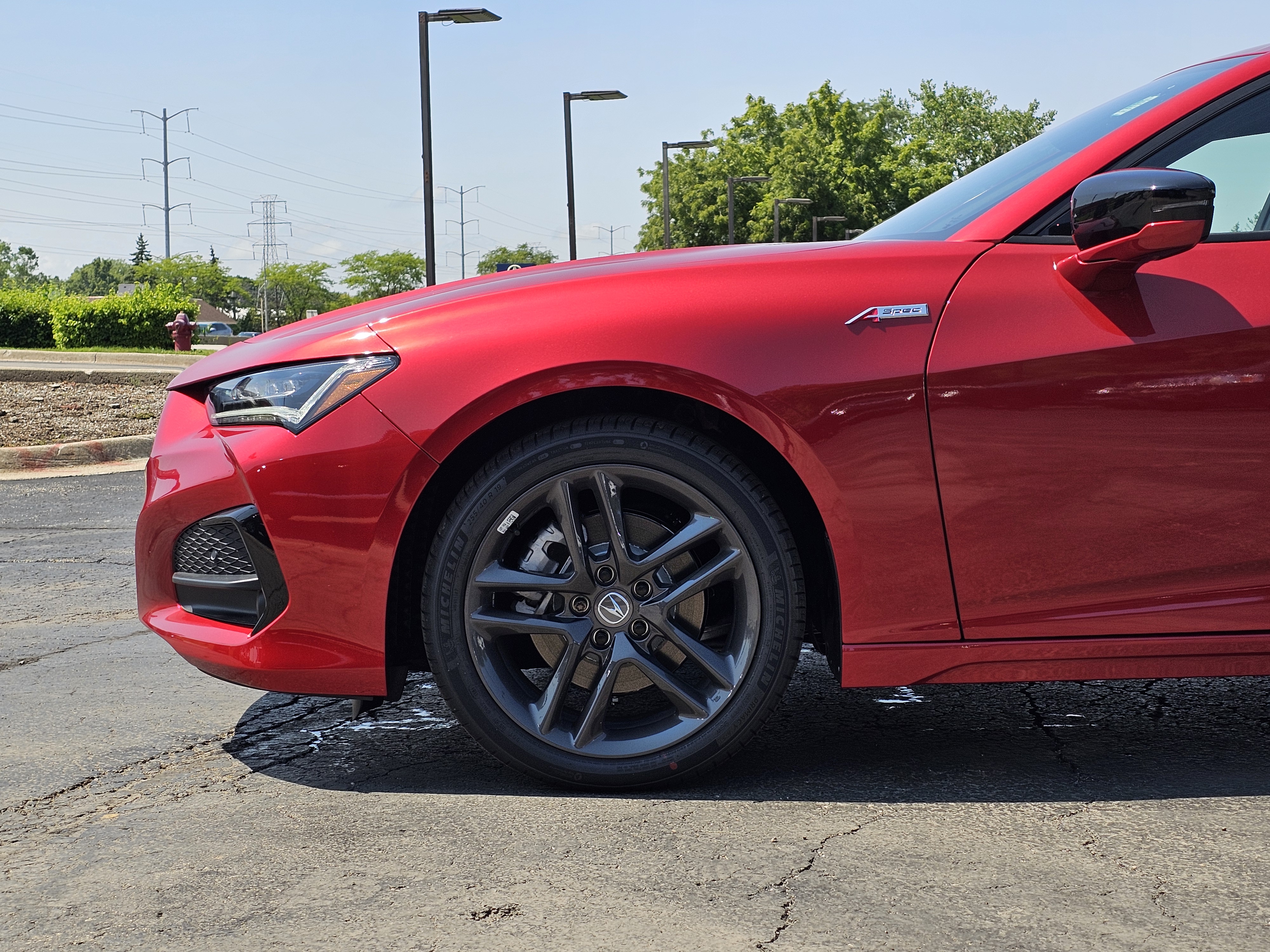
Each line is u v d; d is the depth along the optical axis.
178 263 103.62
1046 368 2.15
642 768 2.26
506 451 2.23
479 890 1.86
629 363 2.17
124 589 4.67
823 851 2.00
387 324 2.29
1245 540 2.18
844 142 57.44
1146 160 2.31
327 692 2.28
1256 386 2.15
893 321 2.19
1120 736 2.64
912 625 2.20
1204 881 1.85
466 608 2.25
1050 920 1.72
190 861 2.01
